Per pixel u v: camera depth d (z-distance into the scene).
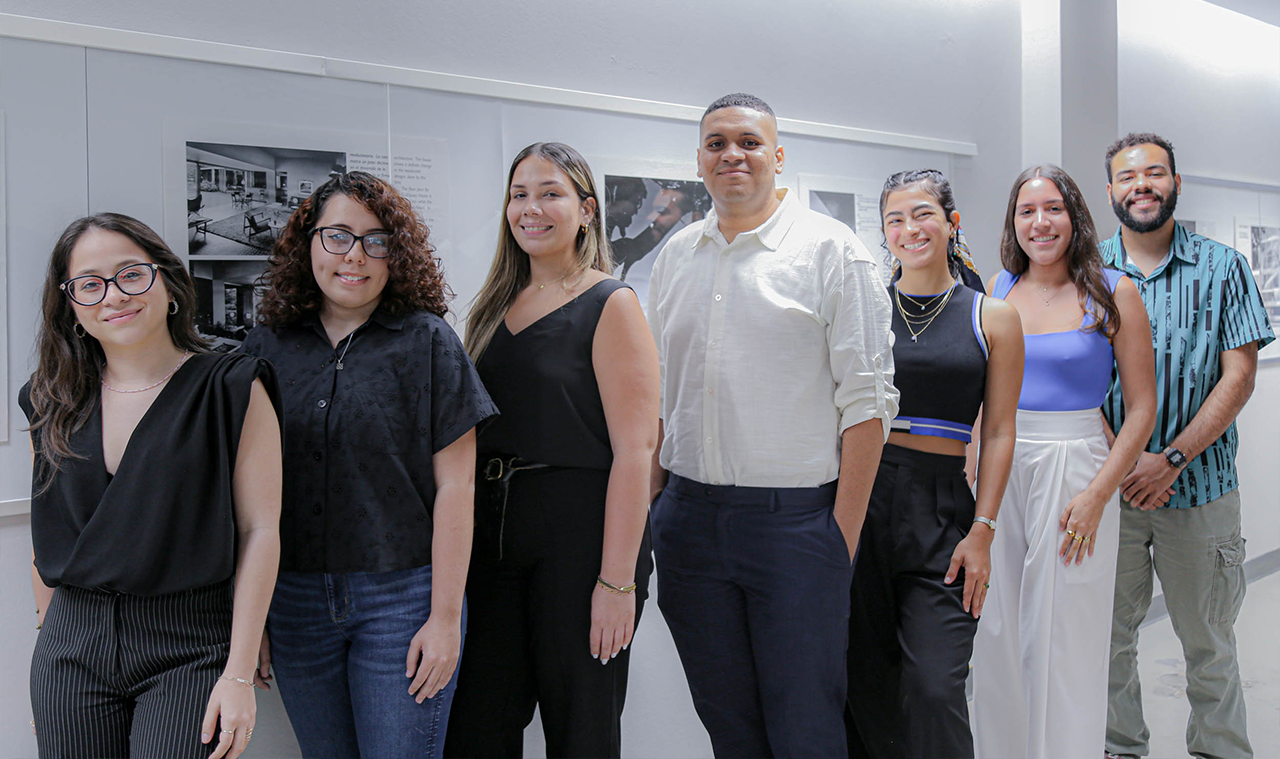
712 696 2.07
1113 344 2.45
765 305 1.95
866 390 1.88
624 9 2.47
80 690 1.49
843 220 2.94
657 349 2.06
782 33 2.80
